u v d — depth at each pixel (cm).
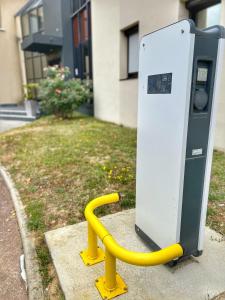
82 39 1016
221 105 437
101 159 443
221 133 448
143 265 140
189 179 162
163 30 154
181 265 188
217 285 171
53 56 1230
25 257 221
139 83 187
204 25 498
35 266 208
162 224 182
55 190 338
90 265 193
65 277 183
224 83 423
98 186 339
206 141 161
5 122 1058
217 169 371
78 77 1104
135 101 678
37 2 1206
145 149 189
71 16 1085
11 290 198
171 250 144
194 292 166
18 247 247
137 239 219
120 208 285
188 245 177
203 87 152
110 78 801
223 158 419
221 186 319
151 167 185
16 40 1496
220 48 147
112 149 502
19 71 1544
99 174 373
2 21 1430
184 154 155
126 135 619
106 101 850
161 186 176
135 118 691
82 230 239
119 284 173
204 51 143
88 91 927
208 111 155
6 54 1467
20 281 206
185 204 166
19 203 315
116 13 716
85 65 1023
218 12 462
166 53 154
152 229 196
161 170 174
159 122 169
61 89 895
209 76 150
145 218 204
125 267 187
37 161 453
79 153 480
